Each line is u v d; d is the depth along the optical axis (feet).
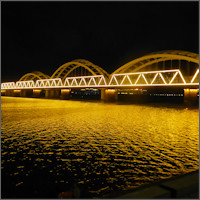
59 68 366.63
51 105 231.09
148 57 238.48
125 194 16.99
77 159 50.80
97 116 132.77
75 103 268.62
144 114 147.43
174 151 57.41
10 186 36.52
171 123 107.65
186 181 19.07
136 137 73.92
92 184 37.68
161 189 17.81
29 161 49.44
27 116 131.03
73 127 92.43
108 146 61.93
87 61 305.12
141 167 45.83
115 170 44.01
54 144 63.87
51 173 42.50
